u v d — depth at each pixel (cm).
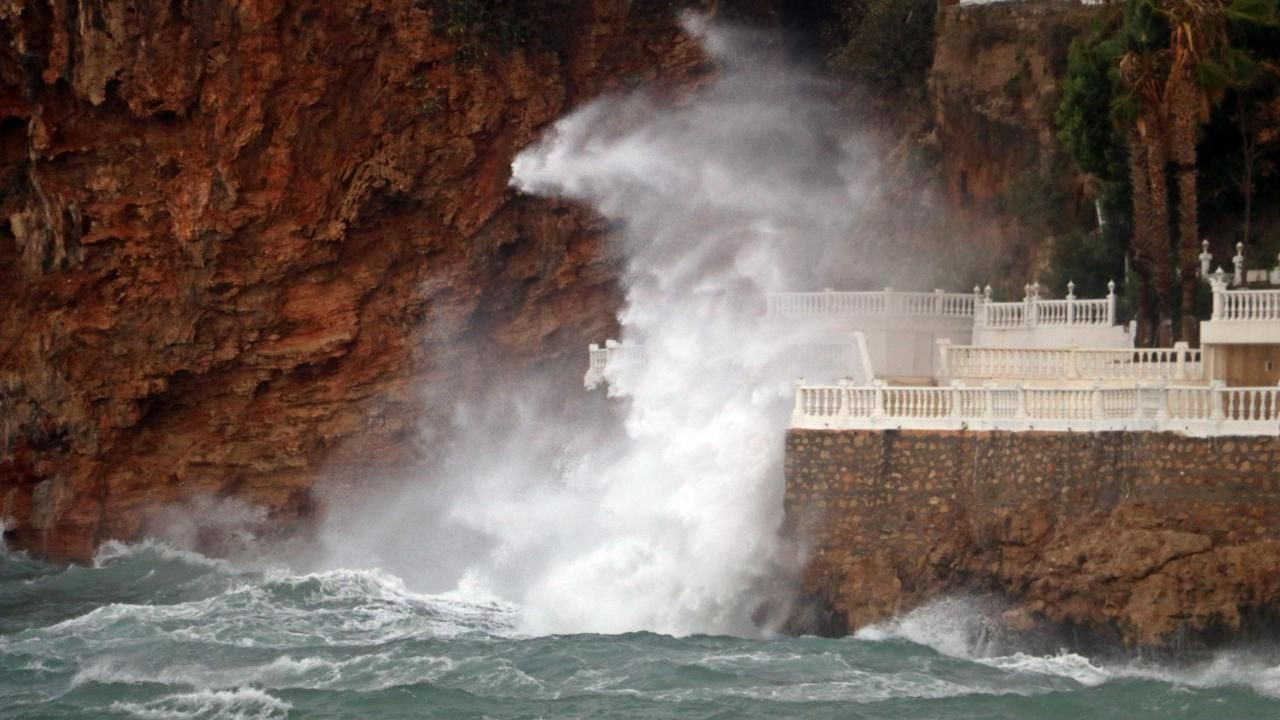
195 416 8194
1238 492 4962
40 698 5044
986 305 6612
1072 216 7125
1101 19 6762
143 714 4853
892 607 5188
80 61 8100
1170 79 5922
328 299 8131
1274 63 6375
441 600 6384
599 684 4962
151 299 8112
